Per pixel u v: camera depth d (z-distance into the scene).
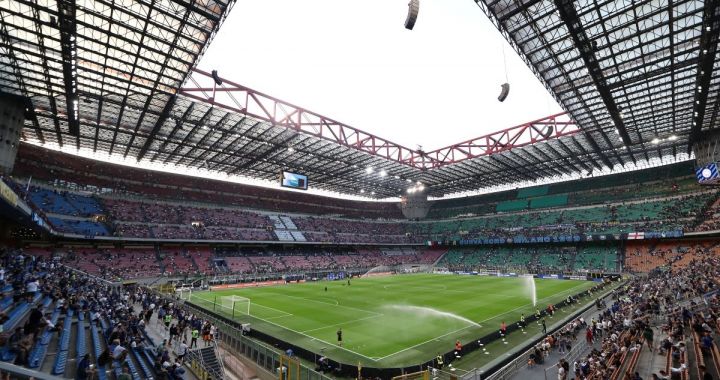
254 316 30.39
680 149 59.34
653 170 71.62
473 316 30.03
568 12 24.08
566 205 79.62
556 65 30.22
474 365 19.62
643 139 48.84
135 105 35.66
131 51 27.16
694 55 27.61
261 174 69.38
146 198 63.53
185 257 58.75
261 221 74.94
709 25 23.47
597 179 79.00
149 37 25.70
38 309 13.36
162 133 44.28
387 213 105.06
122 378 10.40
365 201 103.56
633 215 65.81
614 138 49.53
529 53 29.16
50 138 48.00
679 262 52.31
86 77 30.16
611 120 41.34
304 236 76.81
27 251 45.41
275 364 17.75
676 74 30.33
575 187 81.94
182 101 35.06
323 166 62.56
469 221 92.19
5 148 32.47
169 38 26.31
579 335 24.84
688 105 37.22
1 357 9.85
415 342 22.67
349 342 22.72
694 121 40.47
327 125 48.06
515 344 23.30
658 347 19.50
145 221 58.06
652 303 26.66
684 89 33.59
